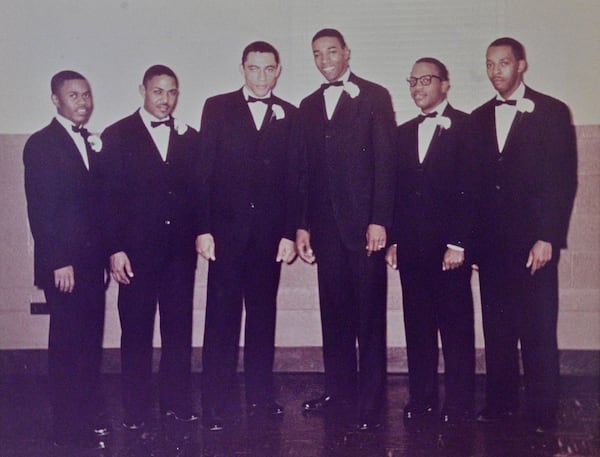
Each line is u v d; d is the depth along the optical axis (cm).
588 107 516
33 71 545
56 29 541
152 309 472
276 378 542
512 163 488
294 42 525
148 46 534
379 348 459
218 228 473
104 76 537
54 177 436
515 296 489
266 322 483
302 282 548
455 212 474
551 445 436
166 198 466
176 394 479
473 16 516
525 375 493
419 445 436
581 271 534
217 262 473
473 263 482
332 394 486
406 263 476
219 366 474
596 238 530
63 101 493
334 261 470
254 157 473
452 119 484
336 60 476
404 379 541
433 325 479
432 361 480
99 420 462
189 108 532
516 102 495
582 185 521
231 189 472
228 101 477
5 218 554
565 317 538
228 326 477
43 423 474
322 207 468
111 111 536
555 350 492
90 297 448
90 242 447
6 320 559
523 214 488
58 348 445
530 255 489
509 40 514
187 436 453
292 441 443
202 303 550
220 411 469
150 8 534
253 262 478
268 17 527
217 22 529
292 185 475
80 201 442
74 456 429
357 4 522
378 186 457
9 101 546
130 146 464
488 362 487
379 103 463
